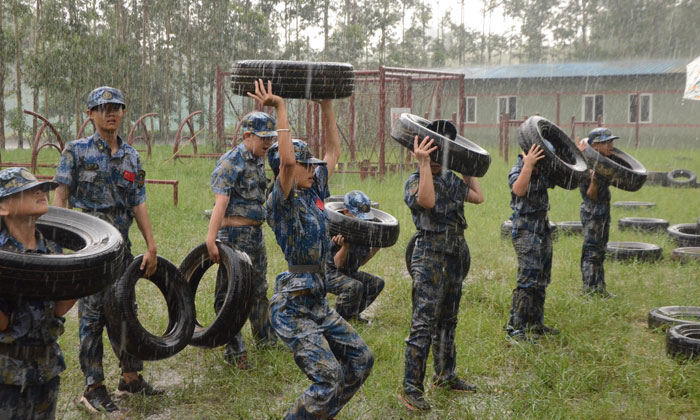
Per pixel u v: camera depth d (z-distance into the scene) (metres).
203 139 45.78
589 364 4.93
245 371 4.74
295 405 3.35
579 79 35.59
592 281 6.89
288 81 4.30
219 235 4.95
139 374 4.40
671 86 33.75
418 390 4.21
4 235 2.89
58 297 2.87
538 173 5.47
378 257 8.77
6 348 2.78
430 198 4.02
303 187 3.50
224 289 4.96
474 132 38.09
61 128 36.22
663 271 8.20
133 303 4.06
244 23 45.88
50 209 3.68
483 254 9.02
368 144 24.39
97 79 34.84
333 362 3.34
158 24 46.97
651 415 4.15
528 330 5.62
